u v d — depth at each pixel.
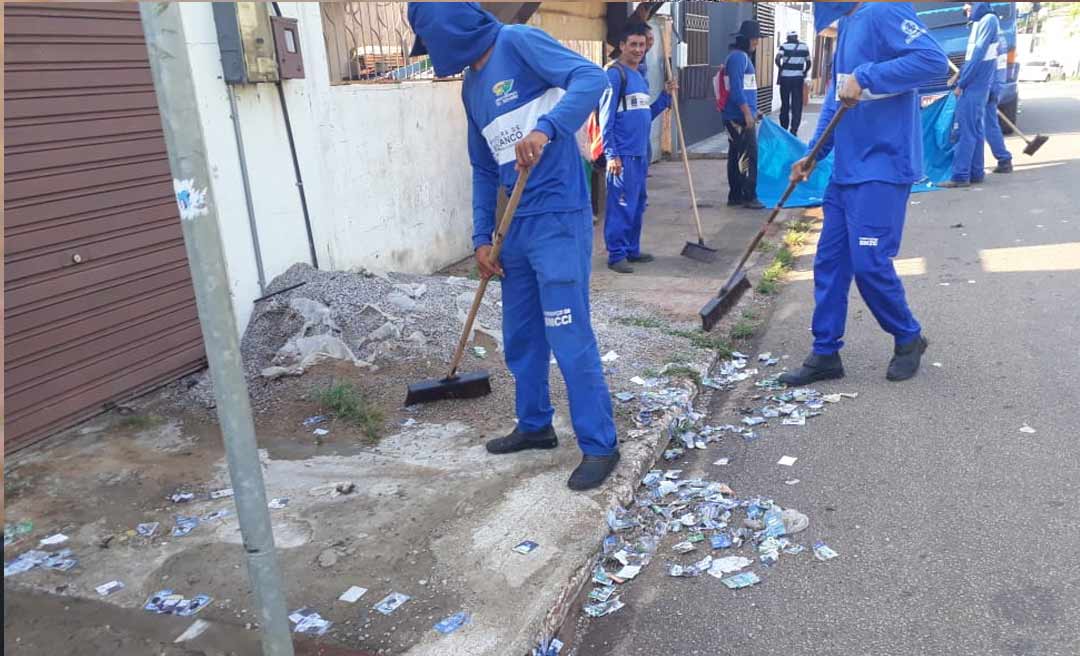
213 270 1.82
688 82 15.22
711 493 3.43
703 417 4.23
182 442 3.93
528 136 2.91
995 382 4.31
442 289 5.75
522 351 3.55
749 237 8.08
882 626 2.60
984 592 2.72
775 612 2.72
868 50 3.99
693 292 6.22
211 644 2.55
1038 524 3.05
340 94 5.73
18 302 3.74
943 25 12.07
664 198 10.52
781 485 3.49
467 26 3.09
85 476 3.61
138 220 4.27
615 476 3.46
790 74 12.56
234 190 4.84
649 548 3.12
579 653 2.63
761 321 5.63
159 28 1.67
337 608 2.70
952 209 8.70
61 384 3.97
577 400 3.34
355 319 5.02
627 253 7.08
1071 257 6.49
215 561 2.99
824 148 4.52
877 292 4.24
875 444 3.76
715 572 2.95
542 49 3.06
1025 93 26.47
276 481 3.56
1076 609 2.60
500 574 2.84
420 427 4.01
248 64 4.70
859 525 3.15
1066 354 4.59
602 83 3.01
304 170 5.41
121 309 4.23
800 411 4.17
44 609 2.75
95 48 3.97
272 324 4.93
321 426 4.05
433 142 6.96
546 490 3.38
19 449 3.80
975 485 3.35
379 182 6.25
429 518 3.21
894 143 3.98
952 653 2.47
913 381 4.41
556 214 3.16
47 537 3.18
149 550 3.08
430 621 2.62
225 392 1.90
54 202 3.85
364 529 3.16
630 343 5.03
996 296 5.70
